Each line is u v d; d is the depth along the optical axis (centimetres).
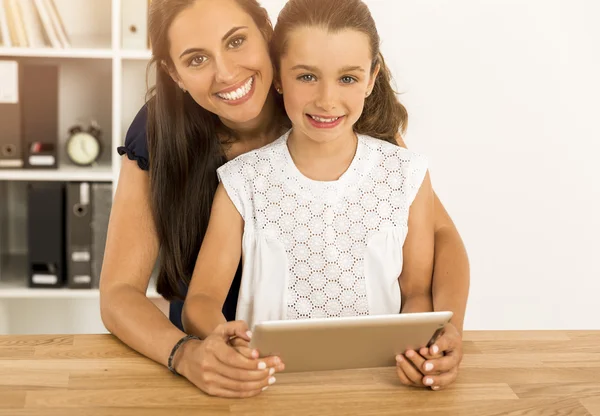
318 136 146
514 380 126
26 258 322
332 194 157
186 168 162
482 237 328
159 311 142
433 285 157
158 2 150
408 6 310
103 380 124
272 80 157
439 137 321
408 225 161
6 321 329
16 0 281
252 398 118
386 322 115
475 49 315
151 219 164
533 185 325
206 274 153
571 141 322
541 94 319
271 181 158
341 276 157
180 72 151
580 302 334
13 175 285
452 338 125
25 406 114
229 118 155
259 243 156
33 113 287
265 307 157
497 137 321
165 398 118
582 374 129
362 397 119
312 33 140
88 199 288
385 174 160
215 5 146
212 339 121
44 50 283
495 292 332
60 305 333
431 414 114
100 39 311
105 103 322
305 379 125
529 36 315
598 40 315
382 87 170
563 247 330
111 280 154
